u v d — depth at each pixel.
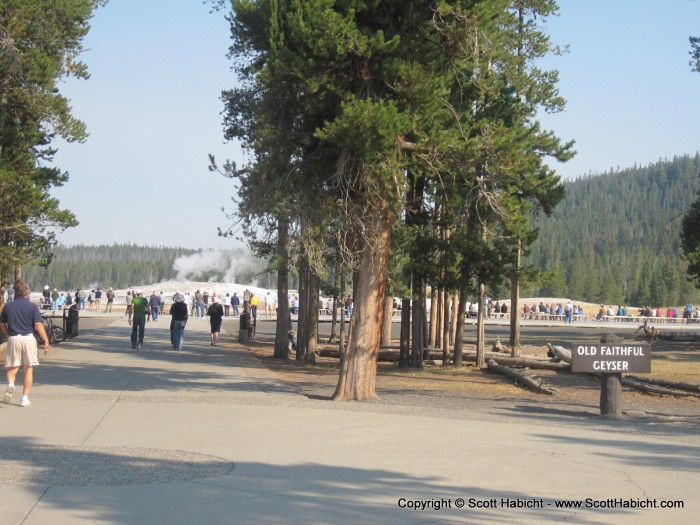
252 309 46.59
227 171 15.88
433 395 17.45
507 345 34.53
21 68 23.56
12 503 6.81
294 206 15.34
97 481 7.67
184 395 14.85
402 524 6.51
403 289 22.84
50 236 24.83
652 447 10.20
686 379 21.86
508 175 16.00
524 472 8.48
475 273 24.22
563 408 15.59
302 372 23.09
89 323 46.25
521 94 25.42
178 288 83.44
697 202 35.56
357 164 14.68
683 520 6.79
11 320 12.63
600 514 6.95
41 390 14.91
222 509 6.80
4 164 24.00
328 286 33.16
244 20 15.26
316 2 13.59
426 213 23.44
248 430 10.80
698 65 24.77
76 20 25.62
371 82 14.73
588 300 135.00
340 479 7.99
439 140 14.95
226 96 20.91
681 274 133.25
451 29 14.60
